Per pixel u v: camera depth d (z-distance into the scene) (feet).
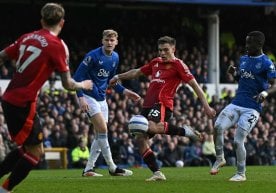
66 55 54.03
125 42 187.62
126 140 143.64
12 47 55.26
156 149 144.15
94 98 78.33
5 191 53.31
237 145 70.54
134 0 175.63
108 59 78.33
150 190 59.82
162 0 177.37
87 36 189.88
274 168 104.22
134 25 191.62
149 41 188.14
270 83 70.28
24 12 186.19
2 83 159.33
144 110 70.03
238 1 184.55
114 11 192.54
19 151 55.83
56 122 142.10
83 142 136.36
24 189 61.72
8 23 184.55
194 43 192.75
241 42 204.54
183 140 147.95
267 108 170.50
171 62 69.62
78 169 122.83
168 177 77.05
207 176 79.25
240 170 70.79
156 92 69.62
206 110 68.64
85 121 145.69
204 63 183.73
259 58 70.59
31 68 53.42
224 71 188.65
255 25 204.74
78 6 187.73
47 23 54.65
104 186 63.52
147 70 72.54
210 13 188.34
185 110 158.51
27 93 53.31
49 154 135.03
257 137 160.25
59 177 79.77
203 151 147.95
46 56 53.42
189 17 194.18
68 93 152.35
